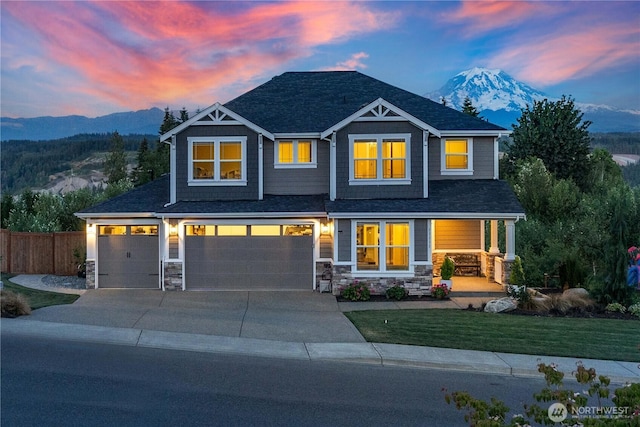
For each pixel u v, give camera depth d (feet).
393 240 58.39
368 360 33.76
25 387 27.30
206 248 60.80
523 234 71.10
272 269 60.90
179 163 62.69
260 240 60.95
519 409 25.31
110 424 22.47
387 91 74.69
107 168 249.55
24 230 80.59
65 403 25.02
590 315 47.85
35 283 64.54
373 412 24.52
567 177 115.75
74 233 73.51
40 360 32.30
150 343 36.96
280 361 33.32
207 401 25.64
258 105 71.51
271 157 65.51
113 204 62.49
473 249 68.95
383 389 28.09
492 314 47.96
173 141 62.59
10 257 74.18
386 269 57.72
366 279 57.47
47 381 28.32
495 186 63.93
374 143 61.82
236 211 58.95
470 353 35.09
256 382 28.86
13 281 65.87
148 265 61.52
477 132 65.46
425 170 60.95
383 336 39.42
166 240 60.13
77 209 89.92
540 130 117.70
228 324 43.21
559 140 115.75
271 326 42.70
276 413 24.17
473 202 59.06
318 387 28.19
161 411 24.14
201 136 62.64
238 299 55.16
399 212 56.39
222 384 28.40
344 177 61.52
